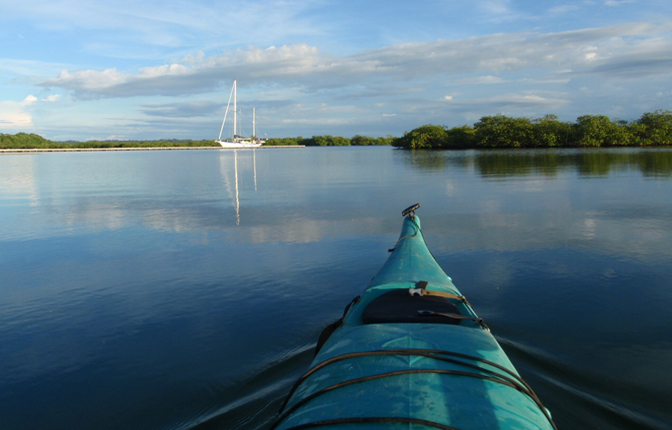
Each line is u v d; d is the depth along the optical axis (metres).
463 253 8.91
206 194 19.19
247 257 9.08
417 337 2.68
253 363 4.93
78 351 5.36
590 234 10.28
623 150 55.06
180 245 10.16
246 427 3.82
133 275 8.10
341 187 21.02
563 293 6.68
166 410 4.16
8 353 5.36
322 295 6.93
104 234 11.38
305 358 4.96
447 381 2.26
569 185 19.41
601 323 5.62
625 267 7.84
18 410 4.24
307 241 10.28
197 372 4.79
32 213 14.57
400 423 1.92
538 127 71.88
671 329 5.43
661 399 4.01
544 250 9.01
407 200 16.17
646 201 14.69
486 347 2.61
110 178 28.56
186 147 120.19
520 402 2.25
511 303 6.32
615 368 4.54
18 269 8.51
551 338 5.22
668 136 66.50
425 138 84.38
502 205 14.54
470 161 39.94
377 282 3.98
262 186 22.16
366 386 2.23
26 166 42.94
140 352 5.29
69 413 4.18
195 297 7.00
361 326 2.95
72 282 7.78
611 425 3.66
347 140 176.88
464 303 3.57
